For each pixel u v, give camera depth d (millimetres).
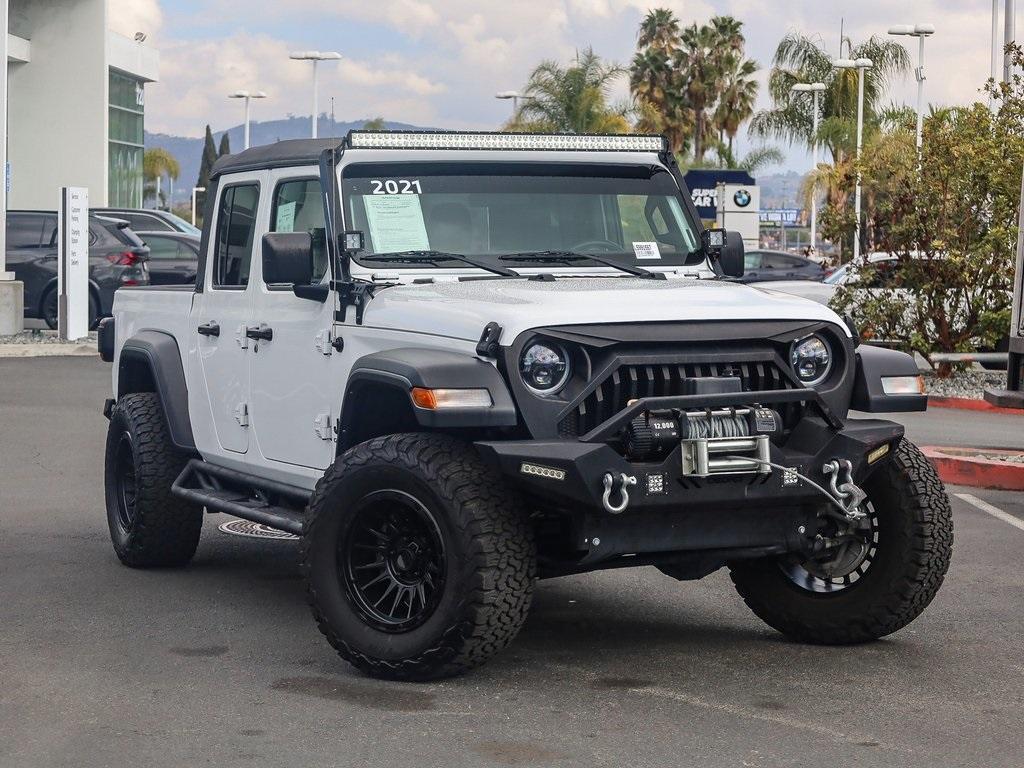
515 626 5684
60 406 16250
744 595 6852
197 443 7898
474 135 6887
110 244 24578
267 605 7441
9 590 7750
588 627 6988
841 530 6543
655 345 5797
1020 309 11203
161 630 6887
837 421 5992
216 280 7727
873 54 60562
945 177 19406
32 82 46438
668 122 73125
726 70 73688
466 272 6664
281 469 7027
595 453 5516
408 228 6707
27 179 46625
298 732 5305
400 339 6090
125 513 8531
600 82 47438
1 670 6164
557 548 6219
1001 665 6312
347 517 5941
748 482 5820
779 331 5973
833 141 58531
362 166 6715
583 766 4938
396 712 5539
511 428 5773
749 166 63281
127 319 8867
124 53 53156
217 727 5367
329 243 6605
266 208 7219
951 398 17953
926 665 6305
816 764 4973
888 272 20359
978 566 8531
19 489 11141
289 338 6898
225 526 9805
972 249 19531
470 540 5586
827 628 6598
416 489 5711
